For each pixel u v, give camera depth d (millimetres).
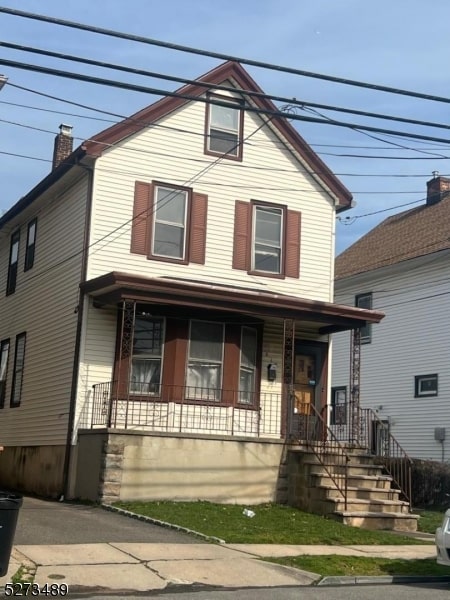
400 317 26812
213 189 18750
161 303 16422
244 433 17797
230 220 18812
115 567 9578
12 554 9734
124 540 11234
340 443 17609
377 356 27453
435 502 19750
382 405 26797
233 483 16125
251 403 18172
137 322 17219
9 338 22484
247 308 17109
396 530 14828
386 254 28141
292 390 18078
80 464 16328
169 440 15703
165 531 12352
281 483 16625
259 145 19469
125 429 15375
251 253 18922
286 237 19375
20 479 19703
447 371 24453
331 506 15016
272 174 19500
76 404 16750
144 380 17047
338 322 18281
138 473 15312
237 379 17875
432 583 10320
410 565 10961
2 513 8352
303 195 19828
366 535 13359
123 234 17625
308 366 19531
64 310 18250
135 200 17828
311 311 17797
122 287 15875
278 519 14438
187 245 18219
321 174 20000
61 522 12508
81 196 18156
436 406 24656
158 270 17812
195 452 15898
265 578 9734
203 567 9961
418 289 26250
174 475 15625
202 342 17672
